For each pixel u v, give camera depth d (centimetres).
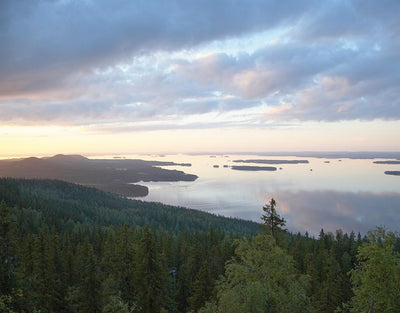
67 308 4175
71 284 4525
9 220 3209
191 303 4269
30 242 4559
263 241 1972
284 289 1822
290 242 7681
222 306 1805
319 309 4000
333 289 4431
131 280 3884
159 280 3691
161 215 17888
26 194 17538
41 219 12656
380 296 1958
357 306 2155
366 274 2031
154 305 3566
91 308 3638
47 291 4047
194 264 5972
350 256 7888
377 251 1988
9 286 2947
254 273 1861
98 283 3738
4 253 3086
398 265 1980
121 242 4381
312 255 6750
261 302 1695
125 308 2609
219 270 5381
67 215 14850
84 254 5219
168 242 6925
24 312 2838
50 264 4534
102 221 15175
